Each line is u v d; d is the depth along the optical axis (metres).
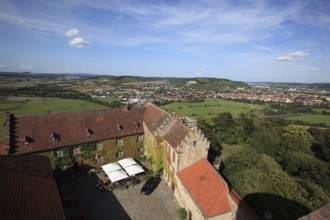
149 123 55.16
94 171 50.25
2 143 44.97
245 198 32.56
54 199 24.56
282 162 66.38
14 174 24.64
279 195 32.81
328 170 48.38
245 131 86.31
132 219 36.12
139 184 46.28
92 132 51.19
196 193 33.78
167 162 45.66
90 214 37.09
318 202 31.77
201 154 41.47
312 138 81.56
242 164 46.66
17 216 18.70
